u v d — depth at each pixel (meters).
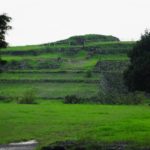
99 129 40.44
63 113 61.19
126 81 102.44
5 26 52.75
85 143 34.84
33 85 141.00
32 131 44.69
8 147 37.72
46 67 167.75
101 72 144.75
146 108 72.88
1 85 142.88
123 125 41.88
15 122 50.84
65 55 189.38
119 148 33.06
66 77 149.50
